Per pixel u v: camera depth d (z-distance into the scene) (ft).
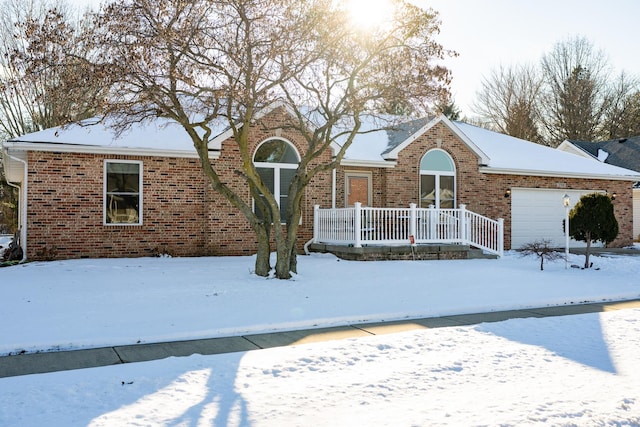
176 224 51.31
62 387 15.81
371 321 27.04
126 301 29.37
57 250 47.09
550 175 68.85
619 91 148.97
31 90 87.20
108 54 34.47
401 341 21.80
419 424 13.16
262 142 54.19
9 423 13.10
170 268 42.06
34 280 35.83
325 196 56.75
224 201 52.54
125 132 51.21
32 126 100.53
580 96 147.84
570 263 49.65
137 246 49.93
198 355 19.65
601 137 149.69
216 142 51.72
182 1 33.45
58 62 39.29
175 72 33.65
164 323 24.71
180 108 35.83
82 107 39.93
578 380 16.96
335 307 28.94
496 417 13.65
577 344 21.65
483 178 64.54
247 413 13.85
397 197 59.26
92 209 48.39
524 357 19.62
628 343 21.86
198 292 32.01
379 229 52.65
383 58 38.65
